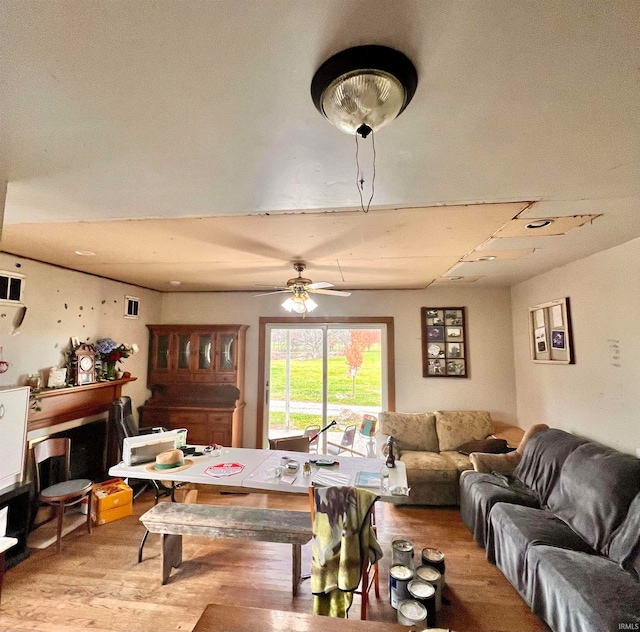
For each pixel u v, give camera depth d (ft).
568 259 11.08
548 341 12.89
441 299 16.63
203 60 2.88
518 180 5.20
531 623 7.22
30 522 10.54
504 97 3.33
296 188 5.47
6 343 10.41
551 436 10.80
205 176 5.02
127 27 2.55
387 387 16.63
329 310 17.28
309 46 2.76
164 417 15.78
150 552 9.60
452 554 9.62
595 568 6.59
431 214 7.13
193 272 13.29
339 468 9.70
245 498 13.41
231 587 8.27
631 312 9.14
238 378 16.47
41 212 6.51
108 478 13.33
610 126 3.83
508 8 2.41
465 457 13.17
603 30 2.57
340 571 6.76
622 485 7.63
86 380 12.69
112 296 14.83
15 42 2.67
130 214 6.66
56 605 7.61
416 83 3.07
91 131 3.90
